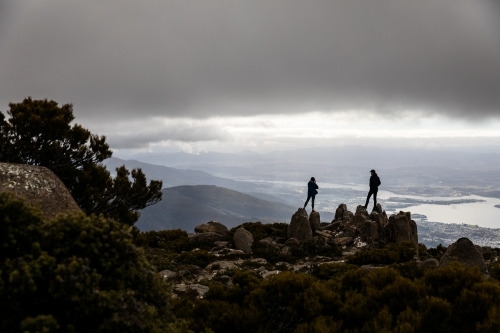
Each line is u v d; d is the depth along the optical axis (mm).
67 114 19250
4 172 7789
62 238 4777
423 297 8547
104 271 4781
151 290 5344
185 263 19375
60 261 4586
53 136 18016
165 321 5199
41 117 17703
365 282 9898
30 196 7598
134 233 19312
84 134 18859
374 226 24828
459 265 9492
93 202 18297
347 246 24891
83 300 4223
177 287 13789
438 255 21922
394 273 9852
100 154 20000
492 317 7156
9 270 4207
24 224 4828
